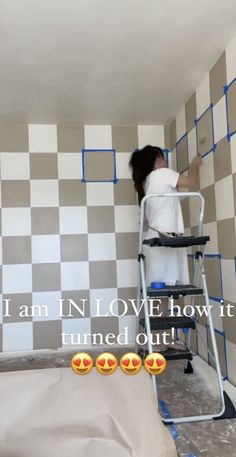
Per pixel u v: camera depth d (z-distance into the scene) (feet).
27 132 10.09
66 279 9.96
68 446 2.65
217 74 7.21
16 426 2.68
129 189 10.31
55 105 9.01
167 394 6.82
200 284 6.84
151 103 9.14
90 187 10.21
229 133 6.73
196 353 8.63
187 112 9.04
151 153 7.84
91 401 2.82
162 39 6.45
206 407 6.27
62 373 3.00
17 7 5.49
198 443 5.15
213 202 7.56
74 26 5.99
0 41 6.30
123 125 10.43
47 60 6.97
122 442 2.68
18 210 9.90
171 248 7.39
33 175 10.02
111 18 5.83
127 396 2.90
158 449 2.66
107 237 10.18
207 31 6.27
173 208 7.38
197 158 7.88
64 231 10.03
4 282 9.73
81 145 10.26
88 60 7.03
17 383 2.85
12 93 8.30
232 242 6.75
